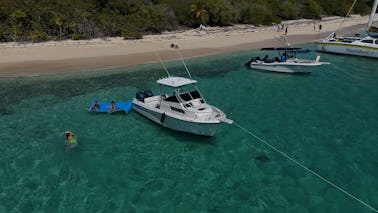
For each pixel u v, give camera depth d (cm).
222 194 988
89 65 2648
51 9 3772
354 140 1328
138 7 4506
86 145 1305
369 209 915
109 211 911
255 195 982
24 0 3834
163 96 1494
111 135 1398
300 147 1277
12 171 1111
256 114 1623
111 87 2111
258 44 3731
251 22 5541
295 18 6600
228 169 1127
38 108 1730
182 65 2714
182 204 943
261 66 2473
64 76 2350
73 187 1020
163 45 3522
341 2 7856
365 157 1192
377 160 1170
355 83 2153
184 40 3872
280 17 6544
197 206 933
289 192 995
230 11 5284
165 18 4650
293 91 1997
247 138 1358
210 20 5278
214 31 4700
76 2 4238
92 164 1159
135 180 1062
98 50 3188
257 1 6331
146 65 2691
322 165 1144
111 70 2527
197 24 5141
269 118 1570
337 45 3033
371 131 1410
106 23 3925
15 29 3444
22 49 3134
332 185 1027
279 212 903
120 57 2934
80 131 1438
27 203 944
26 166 1143
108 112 1622
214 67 2645
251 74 2411
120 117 1594
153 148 1280
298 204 938
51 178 1070
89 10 4272
